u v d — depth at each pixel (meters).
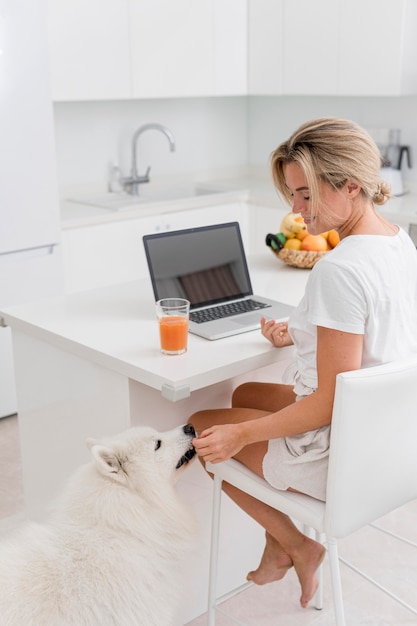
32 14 3.04
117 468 1.45
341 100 4.46
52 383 2.07
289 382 1.74
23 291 3.30
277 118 4.82
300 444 1.62
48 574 1.37
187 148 4.73
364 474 1.54
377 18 3.71
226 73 4.30
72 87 3.64
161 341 1.79
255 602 2.19
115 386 1.85
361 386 1.44
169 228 4.07
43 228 3.29
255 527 2.24
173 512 1.52
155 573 1.47
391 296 1.49
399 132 4.14
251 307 2.11
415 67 3.80
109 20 3.69
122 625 1.40
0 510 2.66
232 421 1.82
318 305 1.47
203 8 4.07
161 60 3.96
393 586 2.23
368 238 1.50
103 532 1.42
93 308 2.17
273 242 2.52
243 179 4.96
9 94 3.04
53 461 2.18
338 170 1.47
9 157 3.10
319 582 2.11
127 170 4.49
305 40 4.06
